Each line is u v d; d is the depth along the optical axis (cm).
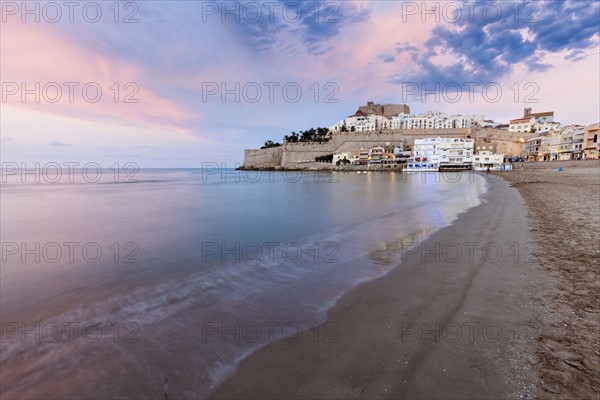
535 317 457
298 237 1227
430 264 775
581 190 2284
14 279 768
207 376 378
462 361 368
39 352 439
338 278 718
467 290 584
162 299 627
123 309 583
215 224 1600
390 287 637
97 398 346
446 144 11425
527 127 13450
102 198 3238
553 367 344
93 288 702
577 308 474
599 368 338
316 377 362
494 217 1394
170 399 340
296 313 544
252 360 405
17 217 1905
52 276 791
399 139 13650
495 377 335
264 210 2198
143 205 2595
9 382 375
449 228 1235
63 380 378
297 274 761
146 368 397
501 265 711
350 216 1803
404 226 1361
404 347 411
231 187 5369
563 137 9206
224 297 629
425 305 536
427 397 314
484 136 12550
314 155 15400
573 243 827
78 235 1333
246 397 336
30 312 575
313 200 2897
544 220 1187
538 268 664
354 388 338
